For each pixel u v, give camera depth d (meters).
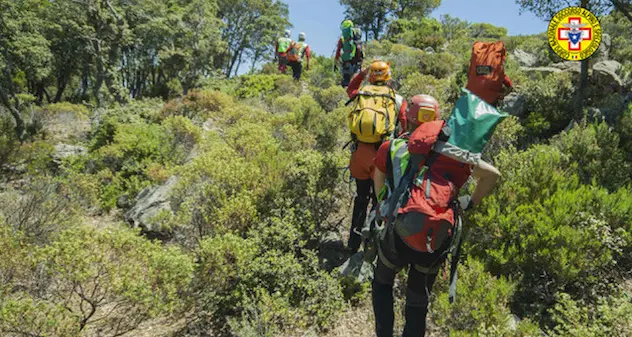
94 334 3.32
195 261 3.82
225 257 3.67
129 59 40.34
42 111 18.31
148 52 37.66
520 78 8.66
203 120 12.21
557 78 8.09
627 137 5.43
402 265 2.30
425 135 2.04
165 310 3.14
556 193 3.89
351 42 9.02
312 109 8.51
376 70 3.64
